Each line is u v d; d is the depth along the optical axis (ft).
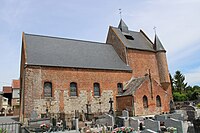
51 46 93.50
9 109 148.05
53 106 77.77
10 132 58.08
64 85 81.97
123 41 111.45
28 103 73.41
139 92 87.04
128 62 105.60
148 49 116.16
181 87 218.59
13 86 176.96
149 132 38.29
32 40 91.45
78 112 81.71
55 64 82.38
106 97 90.89
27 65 76.23
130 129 50.65
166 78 114.11
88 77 88.53
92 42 111.86
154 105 90.38
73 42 104.22
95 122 70.13
